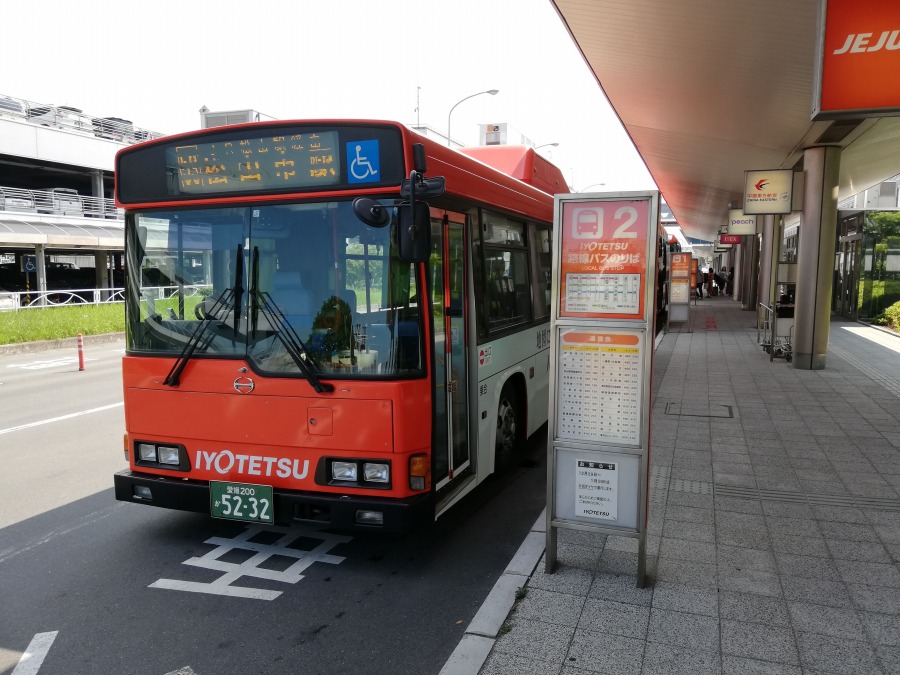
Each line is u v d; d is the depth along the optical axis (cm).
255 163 459
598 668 331
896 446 733
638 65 1017
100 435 858
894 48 537
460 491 505
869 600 397
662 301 2570
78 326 1978
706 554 462
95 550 502
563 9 827
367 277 439
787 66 914
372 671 350
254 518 455
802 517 530
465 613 409
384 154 436
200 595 432
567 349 413
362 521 432
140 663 358
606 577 427
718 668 331
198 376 472
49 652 369
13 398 1108
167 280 484
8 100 3519
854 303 2264
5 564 479
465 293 535
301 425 448
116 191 498
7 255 3647
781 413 897
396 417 431
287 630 390
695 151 1694
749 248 2956
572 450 418
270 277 457
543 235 793
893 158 1500
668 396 1020
